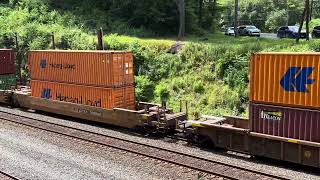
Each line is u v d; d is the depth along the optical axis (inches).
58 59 965.8
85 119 953.5
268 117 636.1
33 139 805.9
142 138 814.5
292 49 1119.6
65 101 968.3
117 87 871.1
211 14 2123.5
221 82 1117.7
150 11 1831.9
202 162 657.6
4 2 2359.7
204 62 1204.5
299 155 611.8
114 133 850.8
